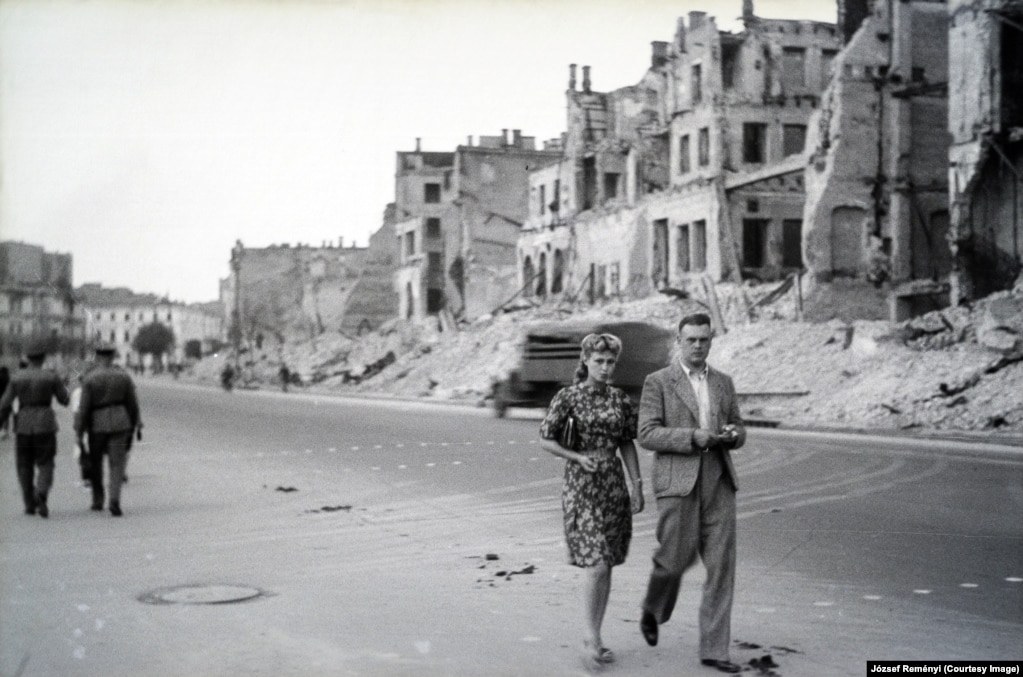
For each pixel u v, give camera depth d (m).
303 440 26.59
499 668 6.64
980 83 36.16
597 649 6.66
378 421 34.56
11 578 9.63
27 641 7.34
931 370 31.28
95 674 6.56
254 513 13.98
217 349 117.69
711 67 48.31
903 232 42.00
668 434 6.72
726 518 6.75
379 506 14.55
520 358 36.50
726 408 6.88
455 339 66.56
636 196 55.22
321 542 11.66
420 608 8.36
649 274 52.62
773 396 34.03
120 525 12.99
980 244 36.72
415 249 81.31
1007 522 12.66
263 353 102.19
